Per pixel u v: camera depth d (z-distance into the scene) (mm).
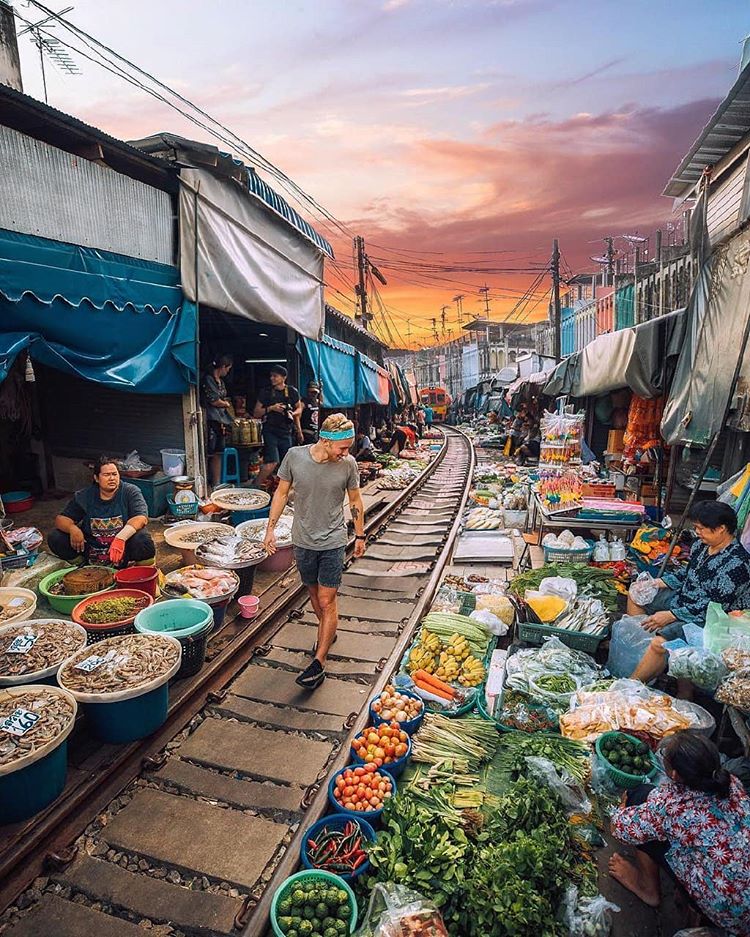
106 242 6238
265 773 3582
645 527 6449
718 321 5480
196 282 7547
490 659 4875
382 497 12492
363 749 3553
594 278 25312
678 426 6191
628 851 3111
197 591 4844
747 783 3182
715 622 3543
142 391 7000
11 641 3850
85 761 3467
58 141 5840
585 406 13016
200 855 2975
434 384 75062
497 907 2402
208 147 6988
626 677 4508
